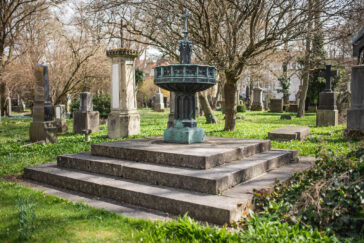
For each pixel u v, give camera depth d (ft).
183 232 11.76
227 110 44.24
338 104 61.46
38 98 36.35
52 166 22.58
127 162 19.65
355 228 11.60
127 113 39.58
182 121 23.29
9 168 23.91
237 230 11.66
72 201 16.31
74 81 63.00
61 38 63.31
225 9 35.78
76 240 11.94
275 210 13.15
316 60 48.39
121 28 42.47
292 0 34.40
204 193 15.20
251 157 21.30
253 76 73.15
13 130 53.62
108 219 13.79
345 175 13.75
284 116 68.90
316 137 35.78
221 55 38.50
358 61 35.17
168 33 41.24
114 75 39.75
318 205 12.32
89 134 40.37
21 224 13.16
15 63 74.79
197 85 21.85
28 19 69.97
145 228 12.69
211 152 18.65
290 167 21.70
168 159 18.63
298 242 10.30
